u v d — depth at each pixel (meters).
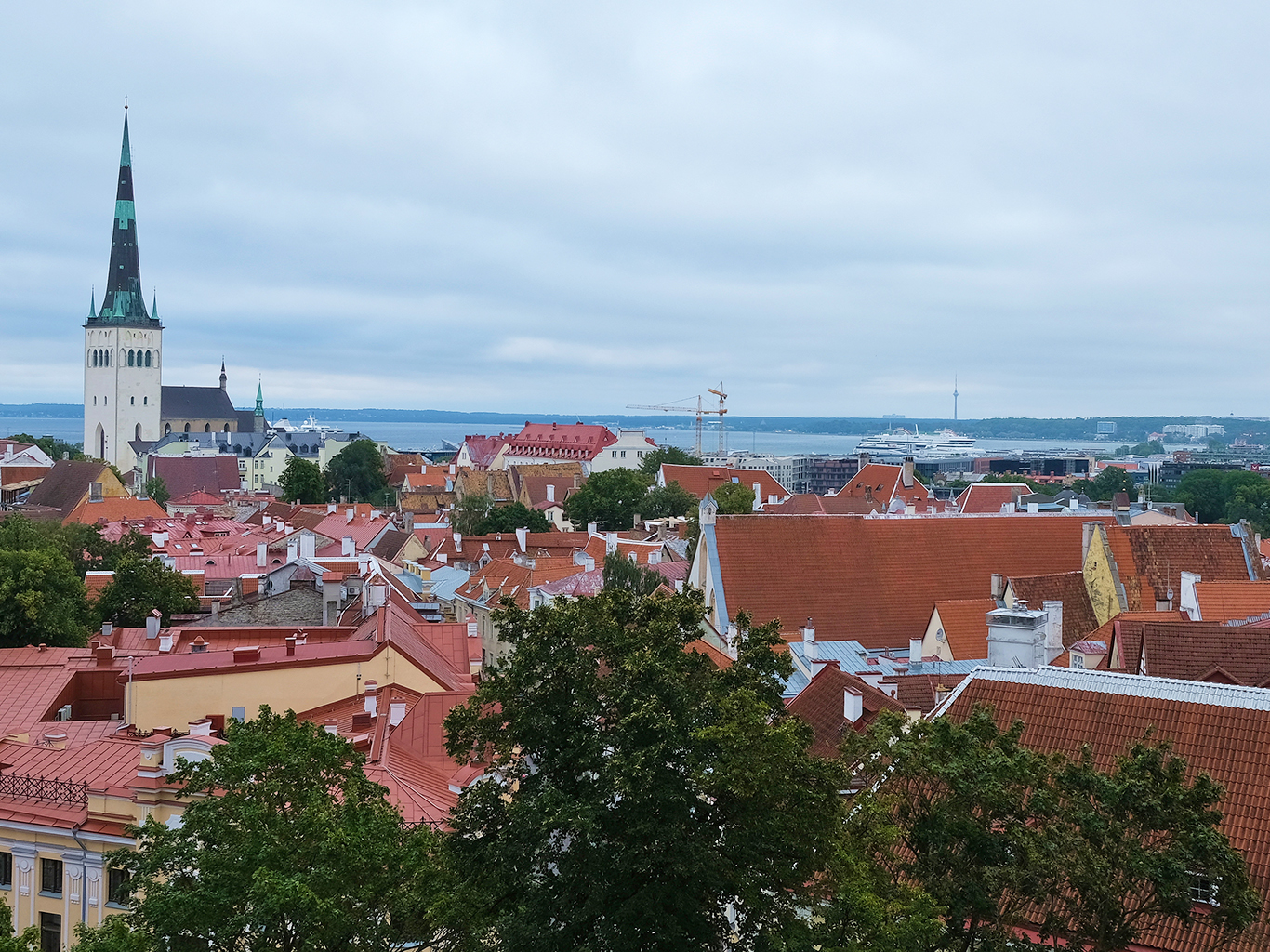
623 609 46.00
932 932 36.41
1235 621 79.19
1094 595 107.75
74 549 148.12
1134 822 39.31
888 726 42.66
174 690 73.81
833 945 37.62
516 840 40.47
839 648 105.81
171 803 54.69
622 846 39.50
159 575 125.06
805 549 114.00
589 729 41.47
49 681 79.50
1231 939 41.91
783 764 39.53
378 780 58.62
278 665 76.31
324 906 37.22
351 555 158.75
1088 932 38.28
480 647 95.38
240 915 38.53
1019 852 38.50
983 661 98.31
